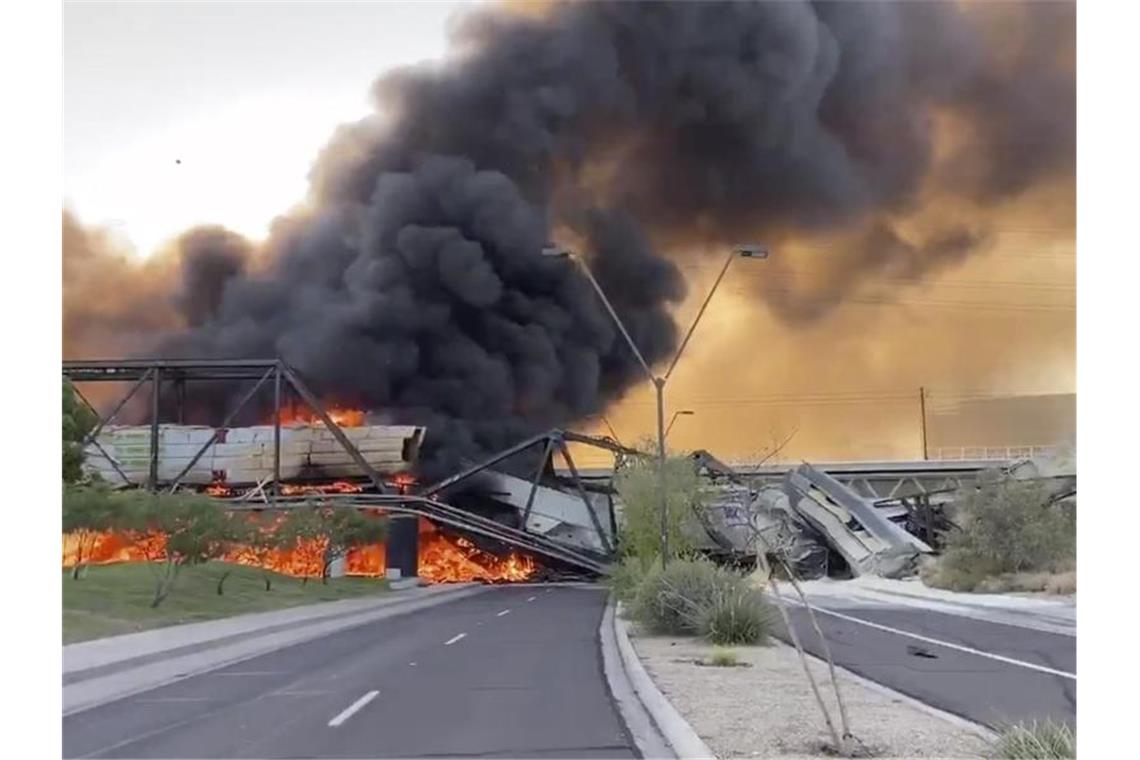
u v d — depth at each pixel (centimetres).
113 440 5397
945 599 3167
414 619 2703
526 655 1689
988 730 920
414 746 892
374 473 5444
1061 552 3641
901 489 5762
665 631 1892
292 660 1655
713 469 3769
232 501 4756
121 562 3631
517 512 5981
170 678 1410
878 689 1183
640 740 912
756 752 826
